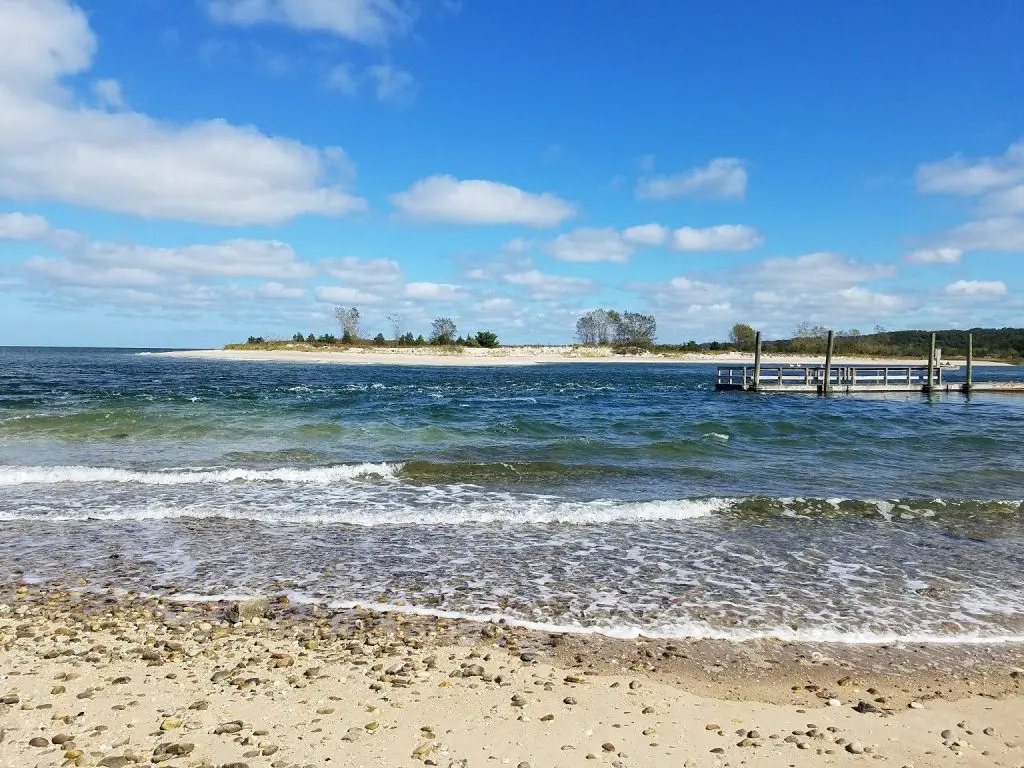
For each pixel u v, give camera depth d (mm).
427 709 4293
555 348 98875
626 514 9539
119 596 6344
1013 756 3906
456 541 8273
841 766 3750
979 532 8977
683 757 3799
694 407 26484
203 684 4570
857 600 6535
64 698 4305
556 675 4883
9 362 67438
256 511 9531
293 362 68500
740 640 5594
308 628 5664
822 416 23188
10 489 10664
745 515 9625
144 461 13047
